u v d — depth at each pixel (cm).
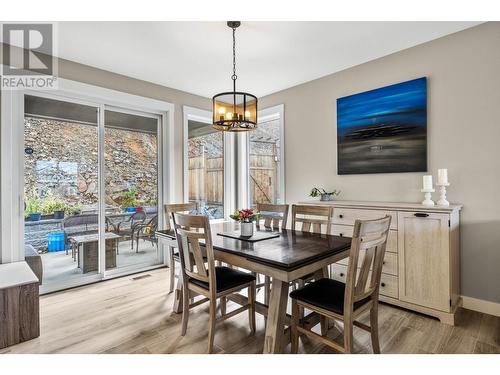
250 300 225
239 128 261
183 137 427
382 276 277
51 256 317
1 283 214
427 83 286
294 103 411
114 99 353
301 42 282
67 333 225
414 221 255
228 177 504
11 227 284
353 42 283
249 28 255
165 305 277
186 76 369
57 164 321
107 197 361
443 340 211
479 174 257
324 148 376
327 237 242
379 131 318
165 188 414
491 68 250
